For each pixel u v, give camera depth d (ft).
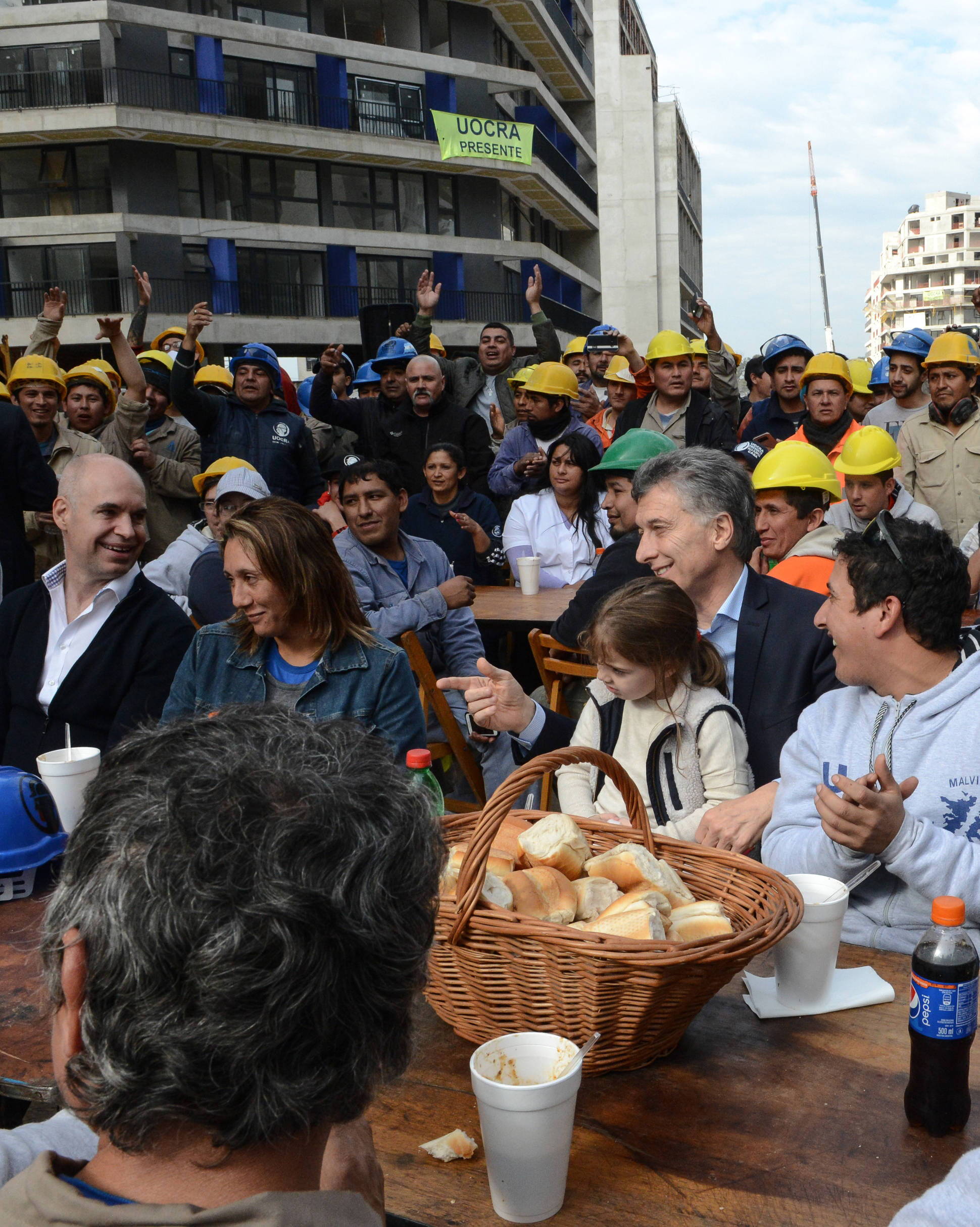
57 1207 1.97
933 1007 3.59
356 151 92.07
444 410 20.57
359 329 95.20
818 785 5.88
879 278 558.15
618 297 144.15
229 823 1.99
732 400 26.08
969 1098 3.75
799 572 9.73
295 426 18.93
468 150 68.85
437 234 101.35
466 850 4.33
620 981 3.69
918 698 5.76
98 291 84.89
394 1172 3.57
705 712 7.01
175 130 83.66
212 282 88.69
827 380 18.03
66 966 2.02
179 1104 1.91
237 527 7.56
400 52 95.40
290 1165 2.14
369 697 7.81
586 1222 3.29
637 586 7.00
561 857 4.44
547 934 3.72
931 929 3.71
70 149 84.53
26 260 84.89
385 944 2.07
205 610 11.30
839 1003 4.50
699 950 3.64
